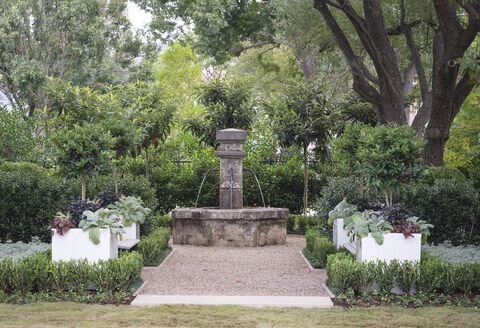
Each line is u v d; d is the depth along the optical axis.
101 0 27.17
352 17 14.33
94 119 13.53
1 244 11.68
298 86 16.72
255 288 8.59
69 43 27.11
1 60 26.91
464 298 7.61
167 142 17.75
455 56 13.01
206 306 7.30
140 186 12.78
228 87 17.23
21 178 12.10
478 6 10.95
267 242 13.44
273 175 16.94
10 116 16.52
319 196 16.91
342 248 9.96
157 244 10.66
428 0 14.95
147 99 15.71
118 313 6.92
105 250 8.16
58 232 8.11
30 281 7.68
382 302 7.55
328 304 7.45
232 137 13.99
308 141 16.08
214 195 16.83
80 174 9.35
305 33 17.28
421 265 7.80
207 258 11.43
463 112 16.41
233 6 17.33
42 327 6.31
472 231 12.09
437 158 14.14
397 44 19.05
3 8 26.91
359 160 10.94
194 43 18.77
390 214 8.23
